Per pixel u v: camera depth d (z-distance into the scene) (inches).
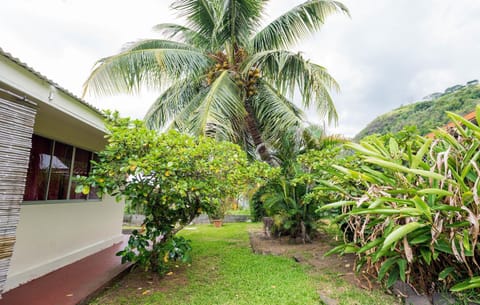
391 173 120.0
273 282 138.6
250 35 263.3
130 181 137.6
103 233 223.0
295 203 233.6
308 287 130.3
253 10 242.2
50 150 165.3
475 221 83.4
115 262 173.8
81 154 199.3
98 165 134.4
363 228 120.1
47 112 135.9
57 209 165.5
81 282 136.5
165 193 137.8
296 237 241.0
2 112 92.1
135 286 138.9
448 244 96.3
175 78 265.7
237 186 169.5
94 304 118.4
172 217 160.9
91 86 224.5
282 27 272.5
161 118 312.3
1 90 93.1
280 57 241.1
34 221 147.1
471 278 88.5
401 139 159.0
